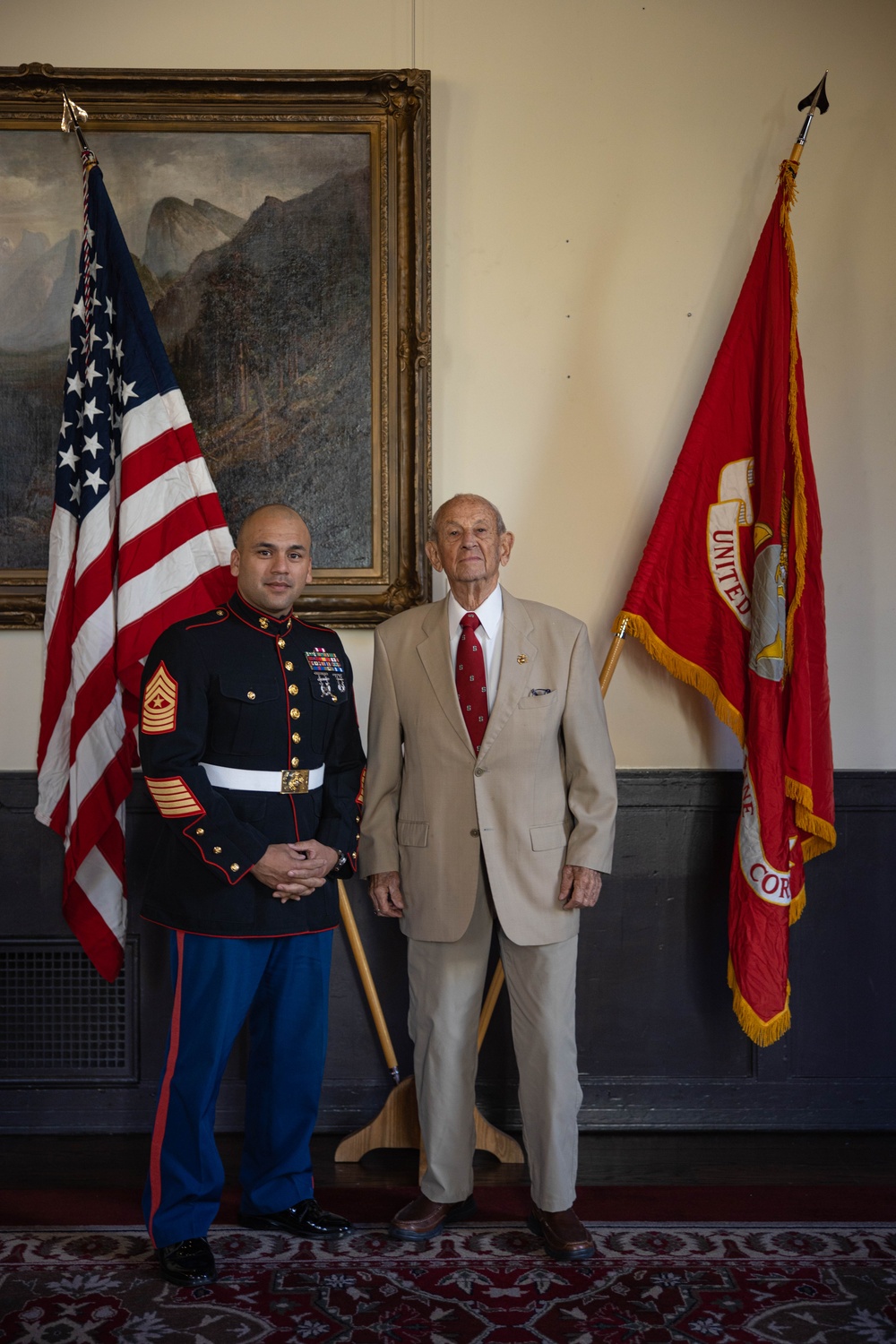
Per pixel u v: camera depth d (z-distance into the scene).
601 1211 2.40
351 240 2.98
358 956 2.83
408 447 2.95
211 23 3.00
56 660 2.71
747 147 3.03
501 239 3.02
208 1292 2.04
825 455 3.03
